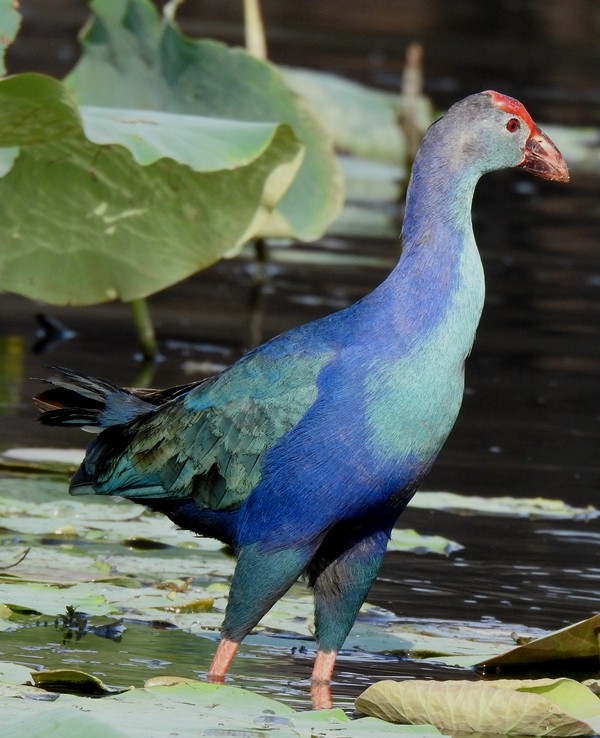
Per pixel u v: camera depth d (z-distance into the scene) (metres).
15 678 7.31
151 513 11.00
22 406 13.59
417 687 7.28
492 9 45.84
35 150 11.63
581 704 7.38
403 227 8.40
